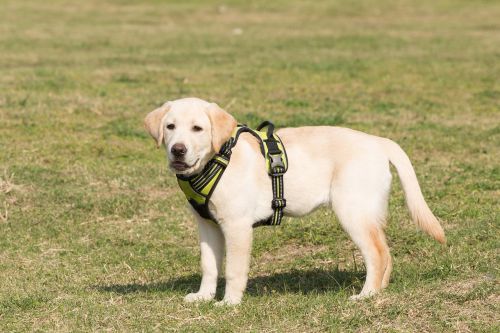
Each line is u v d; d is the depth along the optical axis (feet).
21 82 53.26
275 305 20.58
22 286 23.72
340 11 110.83
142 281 24.49
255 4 117.19
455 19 102.32
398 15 107.04
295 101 49.11
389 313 19.04
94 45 74.90
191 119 19.92
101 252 26.96
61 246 27.53
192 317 20.10
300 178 21.02
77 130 41.45
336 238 27.53
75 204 30.94
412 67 62.75
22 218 29.76
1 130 40.81
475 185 32.63
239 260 20.76
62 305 21.38
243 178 20.42
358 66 62.90
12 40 76.18
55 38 78.89
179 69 60.95
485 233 26.18
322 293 22.31
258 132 21.63
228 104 47.93
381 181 21.04
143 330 19.26
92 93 50.55
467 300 19.44
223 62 65.26
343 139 21.34
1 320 20.51
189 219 29.86
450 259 23.63
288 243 27.63
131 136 40.65
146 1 119.14
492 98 51.42
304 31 89.71
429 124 43.75
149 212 30.58
